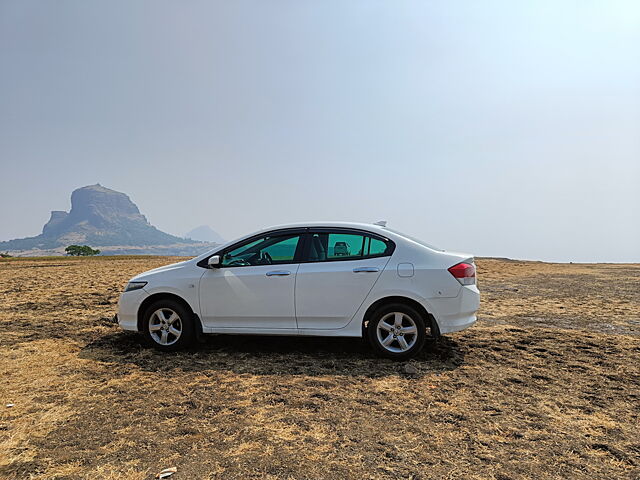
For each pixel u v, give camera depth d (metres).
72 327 6.73
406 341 4.92
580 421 3.33
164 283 5.30
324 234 5.20
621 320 7.35
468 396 3.85
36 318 7.47
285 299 5.02
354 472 2.57
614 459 2.76
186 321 5.23
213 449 2.87
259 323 5.11
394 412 3.48
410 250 4.98
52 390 3.99
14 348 5.48
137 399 3.76
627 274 16.58
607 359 5.01
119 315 5.50
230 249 5.34
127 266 22.61
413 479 2.50
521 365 4.78
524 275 16.34
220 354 5.18
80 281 13.55
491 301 9.61
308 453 2.81
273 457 2.75
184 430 3.15
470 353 5.25
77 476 2.54
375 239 5.09
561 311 8.26
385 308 4.89
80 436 3.06
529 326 6.86
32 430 3.15
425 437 3.05
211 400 3.74
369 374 4.44
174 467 2.63
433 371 4.54
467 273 4.88
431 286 4.80
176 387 4.07
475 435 3.08
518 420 3.34
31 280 13.98
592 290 11.46
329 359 4.97
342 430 3.15
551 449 2.88
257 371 4.55
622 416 3.43
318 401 3.71
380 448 2.88
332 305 4.95
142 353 5.24
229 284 5.14
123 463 2.69
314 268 5.02
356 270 4.91
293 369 4.61
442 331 4.82
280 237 5.27
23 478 2.51
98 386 4.10
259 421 3.31
